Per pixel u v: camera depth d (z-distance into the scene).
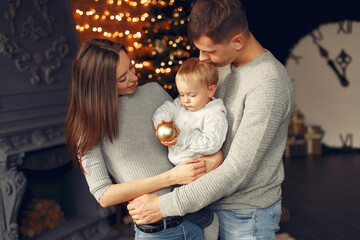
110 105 1.39
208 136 1.43
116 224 3.92
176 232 1.48
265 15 6.54
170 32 4.23
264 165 1.51
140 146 1.48
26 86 3.14
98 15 4.70
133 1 5.02
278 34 6.68
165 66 4.29
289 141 6.61
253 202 1.54
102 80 1.38
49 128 3.23
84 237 3.51
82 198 3.66
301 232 3.84
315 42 6.64
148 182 1.42
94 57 1.38
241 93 1.46
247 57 1.48
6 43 3.01
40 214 3.38
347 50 6.48
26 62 3.16
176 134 1.44
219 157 1.48
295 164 6.16
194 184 1.39
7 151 2.86
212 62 1.45
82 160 1.47
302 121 6.66
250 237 1.57
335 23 6.47
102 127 1.41
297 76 6.86
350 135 6.72
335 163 6.09
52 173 3.63
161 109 1.55
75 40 3.58
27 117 3.12
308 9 6.51
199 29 1.35
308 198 4.70
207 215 1.54
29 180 3.46
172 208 1.39
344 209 4.32
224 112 1.50
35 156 3.09
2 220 2.99
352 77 6.53
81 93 1.41
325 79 6.71
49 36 3.36
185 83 1.44
